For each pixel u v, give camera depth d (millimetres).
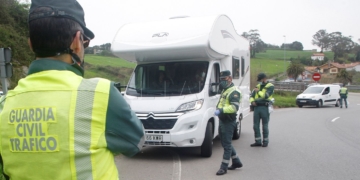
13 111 1458
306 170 6613
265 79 9031
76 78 1495
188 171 6402
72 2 1566
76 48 1562
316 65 96000
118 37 7836
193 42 7070
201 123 6930
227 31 8516
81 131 1391
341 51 114438
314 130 12391
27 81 1504
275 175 6230
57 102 1406
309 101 25047
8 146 1444
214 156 7641
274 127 13203
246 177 6059
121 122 1495
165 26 7727
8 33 15797
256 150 8562
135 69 7938
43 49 1517
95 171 1402
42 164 1367
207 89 7293
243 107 10359
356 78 72938
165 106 6895
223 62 8398
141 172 6336
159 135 6812
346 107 24734
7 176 1538
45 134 1374
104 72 25828
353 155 8047
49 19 1487
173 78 7543
